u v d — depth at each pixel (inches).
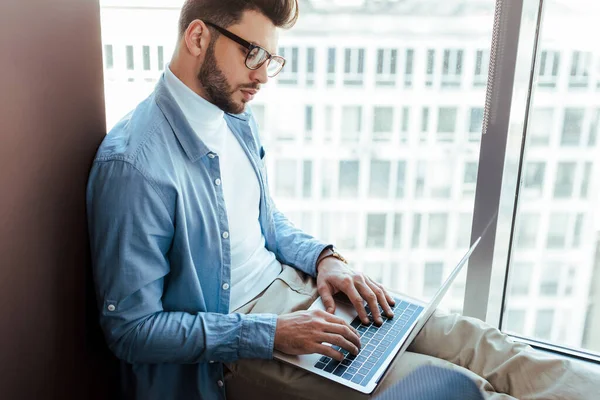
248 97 45.5
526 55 54.2
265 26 43.1
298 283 51.6
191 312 44.4
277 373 43.7
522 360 46.0
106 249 40.9
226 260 45.8
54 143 40.7
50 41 39.3
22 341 39.5
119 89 64.1
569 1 54.1
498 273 61.7
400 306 50.8
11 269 37.9
